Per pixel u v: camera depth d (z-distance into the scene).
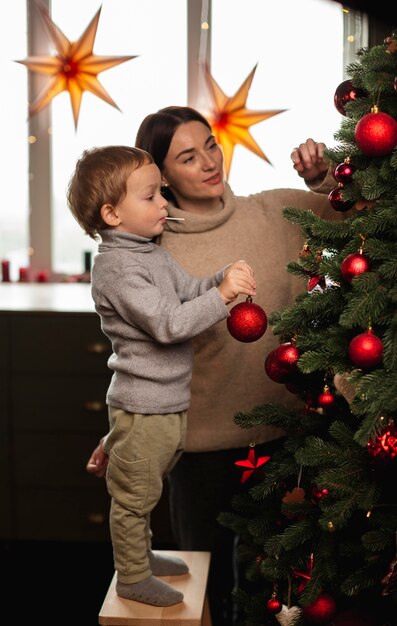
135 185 1.51
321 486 1.31
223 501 1.81
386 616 1.41
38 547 2.77
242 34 2.94
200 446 1.73
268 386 1.74
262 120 2.85
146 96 3.05
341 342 1.31
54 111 3.13
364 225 1.24
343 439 1.36
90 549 2.75
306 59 2.91
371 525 1.38
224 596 1.92
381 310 1.23
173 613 1.53
